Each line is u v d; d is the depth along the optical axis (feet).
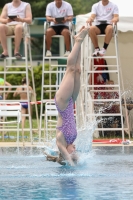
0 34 88.28
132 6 101.96
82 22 99.66
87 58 90.17
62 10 91.09
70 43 90.22
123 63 108.47
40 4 249.55
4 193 38.06
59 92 52.75
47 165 56.18
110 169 51.75
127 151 73.15
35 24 260.62
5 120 106.93
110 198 35.53
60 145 53.06
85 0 272.31
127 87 107.65
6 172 50.31
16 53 88.94
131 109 101.55
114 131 103.04
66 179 44.98
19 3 91.40
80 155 59.00
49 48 91.71
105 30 90.48
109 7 91.91
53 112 86.07
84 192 38.17
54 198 35.73
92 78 97.60
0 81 106.01
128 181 43.42
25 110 110.93
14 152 73.72
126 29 98.68
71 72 53.36
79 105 90.12
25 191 38.88
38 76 167.32
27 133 116.98
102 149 76.84
